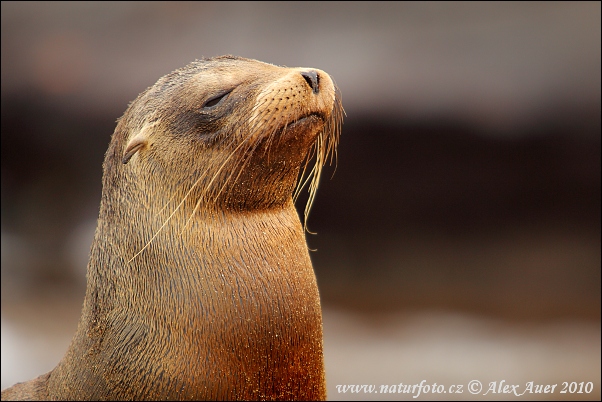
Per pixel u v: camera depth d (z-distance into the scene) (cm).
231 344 1884
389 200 6212
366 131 6012
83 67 6156
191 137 1970
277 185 1989
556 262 5650
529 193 6144
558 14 5928
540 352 4178
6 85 6306
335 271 5712
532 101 5922
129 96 6053
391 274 5622
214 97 1972
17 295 5203
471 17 5988
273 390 1955
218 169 1941
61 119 6306
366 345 4291
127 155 1992
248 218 1973
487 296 5169
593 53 5847
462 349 4256
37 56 6225
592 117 5897
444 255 5859
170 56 5919
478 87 5959
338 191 6188
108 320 2014
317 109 1938
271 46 5803
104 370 1975
